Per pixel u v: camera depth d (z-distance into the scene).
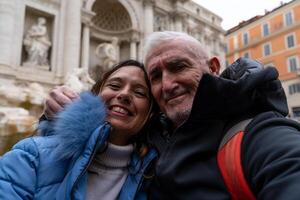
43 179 0.39
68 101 0.46
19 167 0.38
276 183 0.22
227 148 0.33
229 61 9.09
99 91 0.55
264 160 0.26
